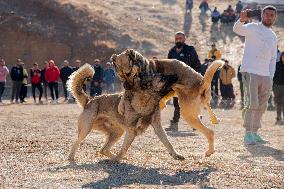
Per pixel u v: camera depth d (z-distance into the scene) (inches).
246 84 514.6
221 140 550.6
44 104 1150.3
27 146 486.9
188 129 656.4
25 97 1318.9
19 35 1775.3
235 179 355.6
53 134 585.9
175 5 2214.6
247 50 516.4
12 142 512.1
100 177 359.6
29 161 413.4
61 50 1747.0
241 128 677.3
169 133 609.6
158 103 406.9
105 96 423.5
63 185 333.4
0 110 959.0
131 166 399.2
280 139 564.7
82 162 414.0
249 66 512.4
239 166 400.2
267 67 514.6
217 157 438.3
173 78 409.7
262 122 786.2
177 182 346.9
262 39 511.5
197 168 392.2
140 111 403.9
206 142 530.3
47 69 1210.6
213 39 1829.5
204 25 1964.8
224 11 1978.3
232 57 1664.6
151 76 398.3
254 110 516.1
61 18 1861.5
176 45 617.9
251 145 511.5
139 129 410.6
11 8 1876.2
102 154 430.6
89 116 422.0
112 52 1712.6
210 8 2174.0
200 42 1806.1
